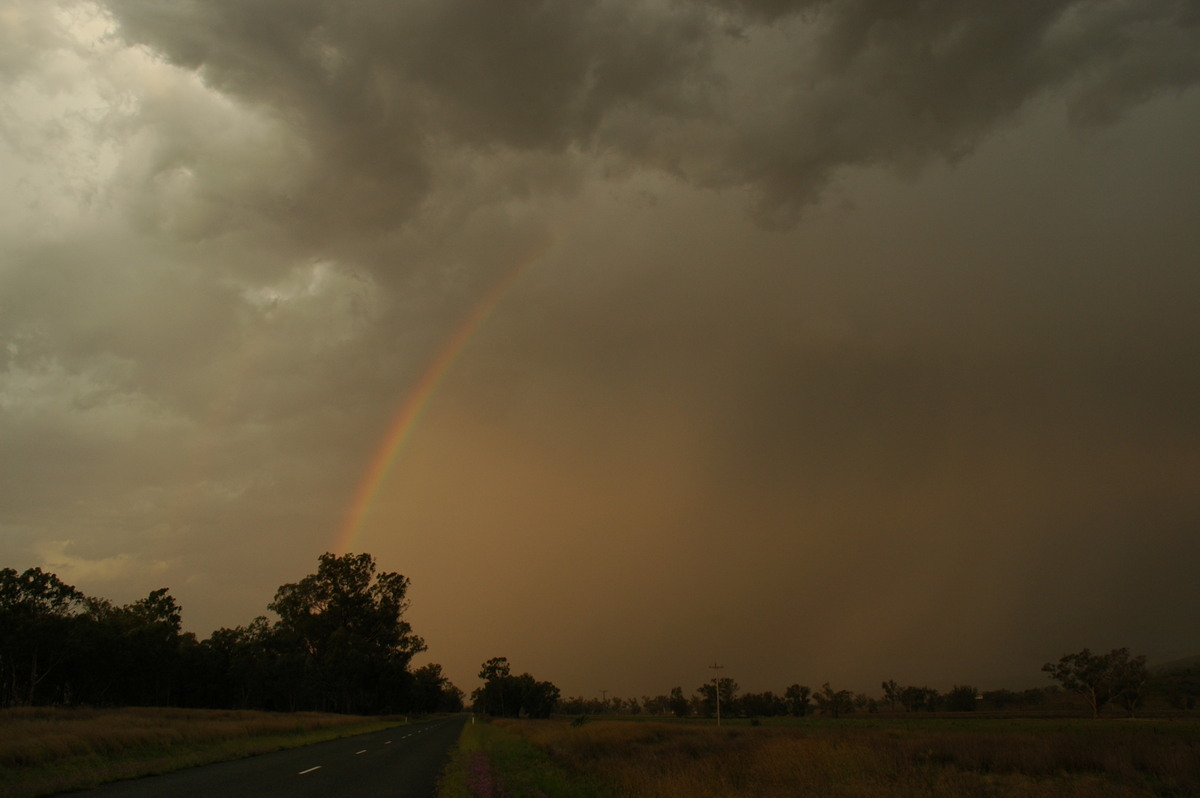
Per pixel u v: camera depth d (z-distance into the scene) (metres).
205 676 100.06
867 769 21.28
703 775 20.31
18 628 70.44
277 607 98.38
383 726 63.28
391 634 102.50
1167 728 60.97
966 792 18.34
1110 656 131.75
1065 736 38.03
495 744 38.12
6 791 14.31
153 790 15.34
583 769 23.80
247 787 16.23
